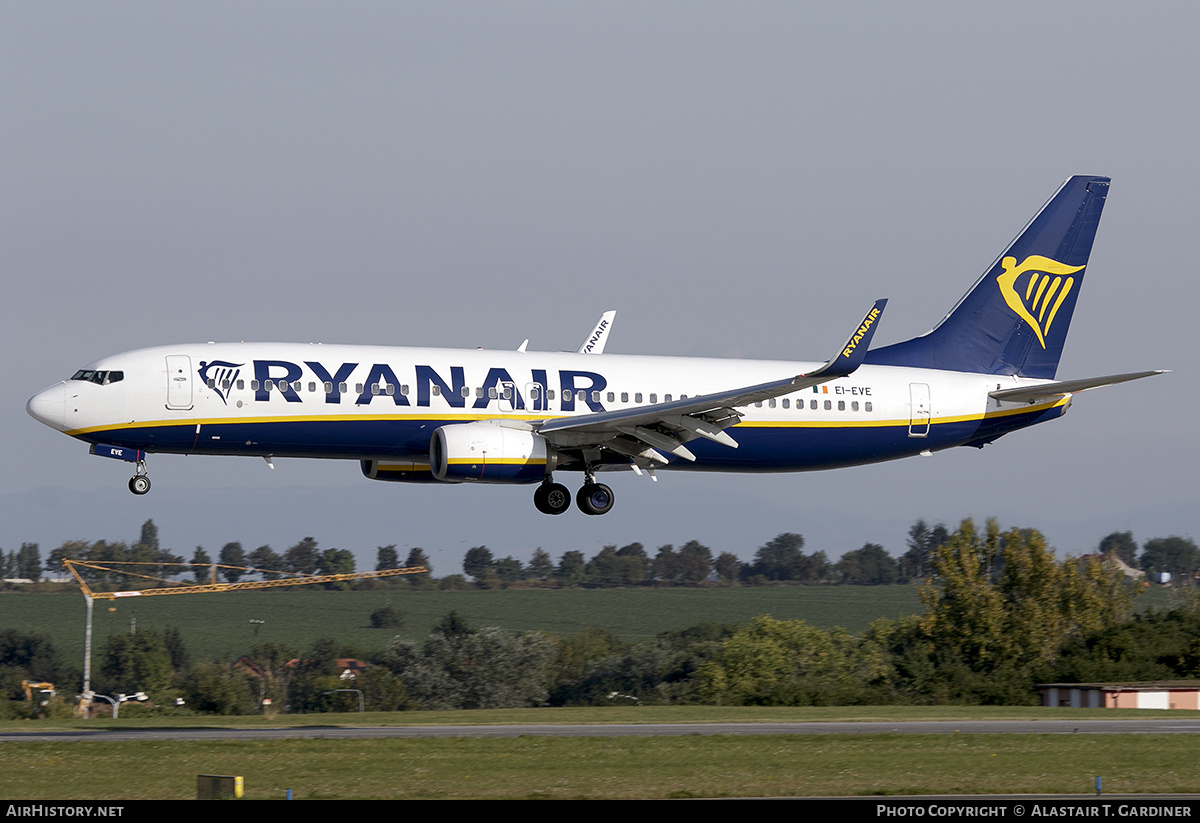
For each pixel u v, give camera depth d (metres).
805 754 105.62
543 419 157.88
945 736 119.12
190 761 99.38
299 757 101.88
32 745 107.12
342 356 153.62
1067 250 185.62
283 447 151.50
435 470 153.88
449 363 156.88
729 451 169.12
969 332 182.50
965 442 181.50
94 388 145.75
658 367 166.12
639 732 129.00
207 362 149.00
